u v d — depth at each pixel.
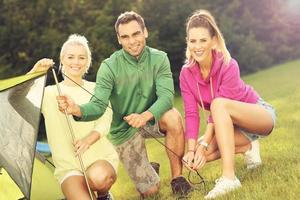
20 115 4.12
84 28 16.06
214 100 4.73
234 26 21.39
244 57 21.34
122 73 5.14
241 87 5.00
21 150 4.04
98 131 4.66
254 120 4.86
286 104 10.61
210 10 20.56
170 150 5.29
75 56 4.78
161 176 6.60
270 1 22.83
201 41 4.86
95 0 17.08
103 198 4.69
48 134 4.61
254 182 4.68
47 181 5.08
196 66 5.04
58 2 15.98
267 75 19.06
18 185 3.99
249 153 5.35
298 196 4.02
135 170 5.51
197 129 5.07
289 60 23.48
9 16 15.22
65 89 4.79
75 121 4.67
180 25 18.81
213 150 4.99
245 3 22.22
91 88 4.99
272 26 22.86
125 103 5.27
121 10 17.27
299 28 23.67
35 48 15.22
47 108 4.63
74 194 4.41
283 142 6.72
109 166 4.56
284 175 4.65
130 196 6.00
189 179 5.52
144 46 5.18
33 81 4.19
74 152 4.58
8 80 4.34
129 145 5.46
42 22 15.73
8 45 15.16
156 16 18.56
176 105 14.90
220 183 4.52
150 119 5.04
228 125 4.64
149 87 5.24
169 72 5.27
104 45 16.05
